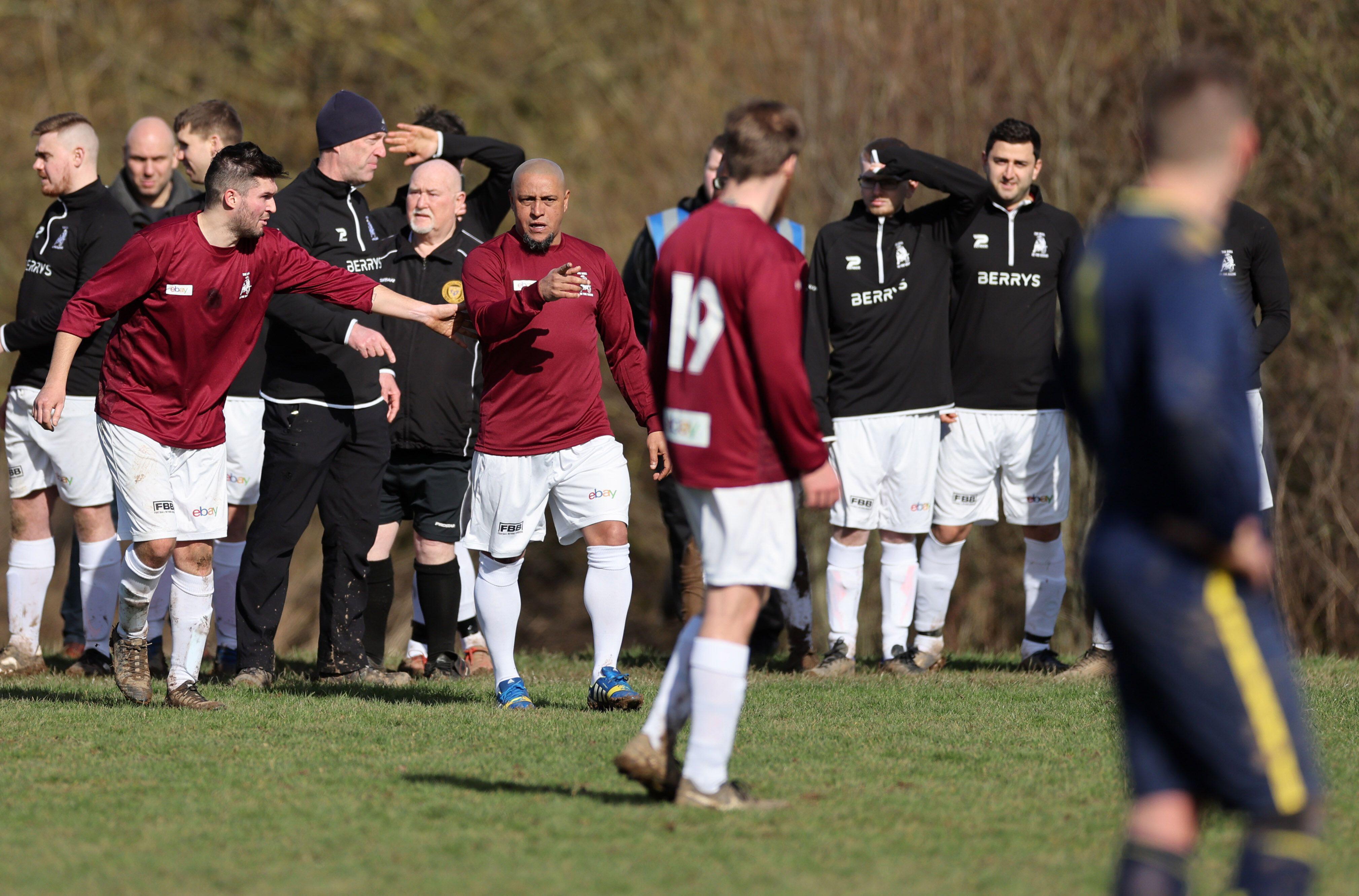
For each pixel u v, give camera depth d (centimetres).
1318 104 4288
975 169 4700
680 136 5709
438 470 2605
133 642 2066
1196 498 897
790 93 5253
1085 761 1677
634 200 5794
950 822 1355
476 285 2077
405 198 2653
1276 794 923
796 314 1303
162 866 1187
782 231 2689
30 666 2561
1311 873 930
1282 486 4244
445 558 2631
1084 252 1032
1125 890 944
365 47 6569
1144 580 938
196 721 1917
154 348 1969
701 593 2842
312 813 1380
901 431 2495
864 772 1605
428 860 1202
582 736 1812
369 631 2647
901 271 2469
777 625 3075
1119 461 958
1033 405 2512
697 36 6175
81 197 2439
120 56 6469
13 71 6444
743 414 1326
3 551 5947
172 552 2073
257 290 2031
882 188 2450
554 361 2045
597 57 6781
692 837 1276
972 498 2562
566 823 1330
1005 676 2525
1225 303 916
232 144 2550
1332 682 2369
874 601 4706
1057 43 4656
